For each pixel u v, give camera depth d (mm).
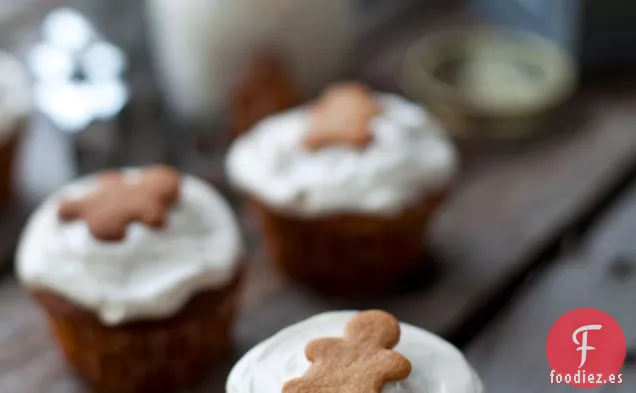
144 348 490
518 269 549
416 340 426
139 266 487
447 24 686
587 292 529
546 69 628
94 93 576
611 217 567
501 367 501
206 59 594
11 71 586
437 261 552
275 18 587
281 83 595
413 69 639
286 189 520
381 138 528
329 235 525
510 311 523
